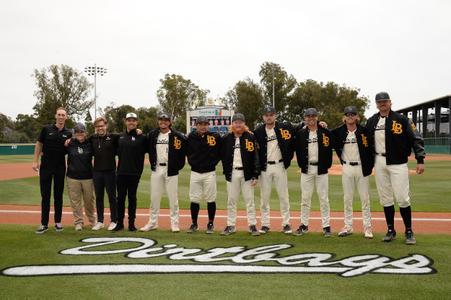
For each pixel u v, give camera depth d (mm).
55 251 5941
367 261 5438
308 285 4547
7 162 32875
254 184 7203
